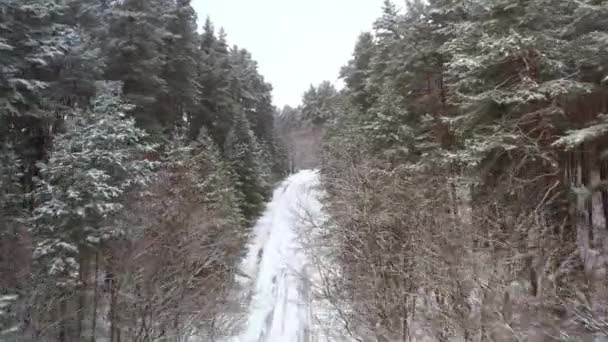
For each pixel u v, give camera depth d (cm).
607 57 991
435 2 1723
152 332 1323
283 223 3055
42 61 1285
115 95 1537
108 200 1216
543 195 1100
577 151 1102
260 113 4878
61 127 1447
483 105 1159
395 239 1276
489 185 1161
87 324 1301
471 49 1213
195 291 1551
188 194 1538
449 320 993
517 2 1080
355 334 1349
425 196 1329
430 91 1748
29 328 1074
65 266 1103
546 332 869
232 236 1912
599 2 1050
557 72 1088
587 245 1026
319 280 1802
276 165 5112
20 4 1270
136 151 1405
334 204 1655
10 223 1119
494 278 899
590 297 914
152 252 1326
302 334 1560
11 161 1181
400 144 1686
